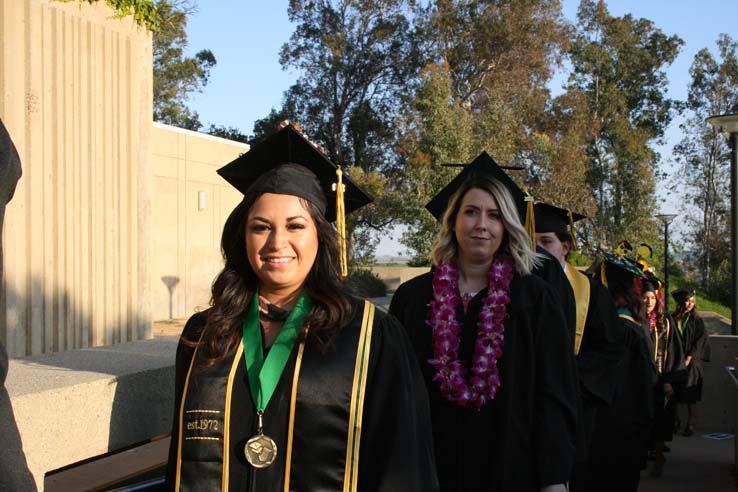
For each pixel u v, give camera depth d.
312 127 41.19
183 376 2.31
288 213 2.29
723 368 8.84
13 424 1.65
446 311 3.15
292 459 2.09
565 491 2.90
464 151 27.28
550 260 3.76
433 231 27.30
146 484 2.81
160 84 38.62
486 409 2.99
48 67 4.14
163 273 16.47
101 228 4.49
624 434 5.01
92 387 2.39
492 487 2.92
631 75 41.56
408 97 38.94
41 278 4.03
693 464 7.24
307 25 40.09
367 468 2.15
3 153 1.67
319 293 2.30
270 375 2.17
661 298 6.86
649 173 38.31
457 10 38.84
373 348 2.25
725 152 40.06
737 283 9.76
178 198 16.91
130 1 4.67
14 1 3.93
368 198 2.74
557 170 32.75
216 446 2.13
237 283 2.40
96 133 4.47
